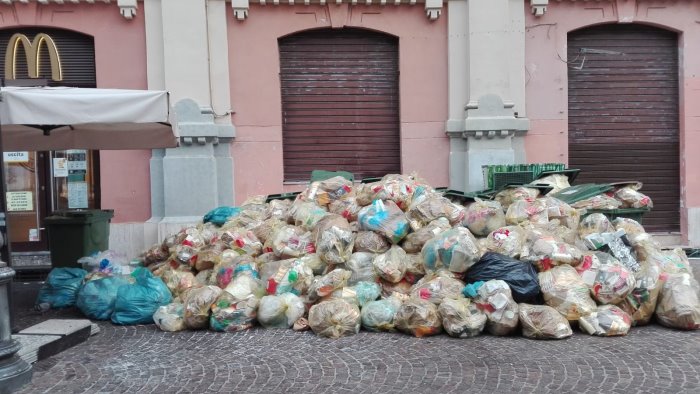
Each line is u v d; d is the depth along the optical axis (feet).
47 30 29.89
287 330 17.75
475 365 14.30
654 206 33.06
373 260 18.45
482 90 30.76
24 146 23.44
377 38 31.78
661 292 17.39
